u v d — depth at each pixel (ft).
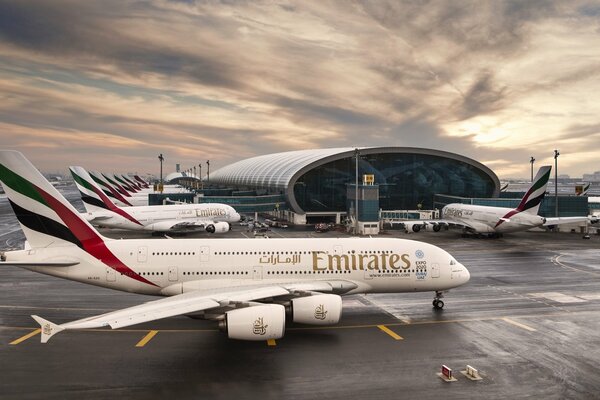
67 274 97.30
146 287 99.35
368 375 73.41
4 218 347.15
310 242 105.81
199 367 76.33
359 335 92.94
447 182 333.01
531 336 92.68
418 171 329.72
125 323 64.69
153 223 250.78
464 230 257.55
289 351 83.82
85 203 236.84
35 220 95.55
